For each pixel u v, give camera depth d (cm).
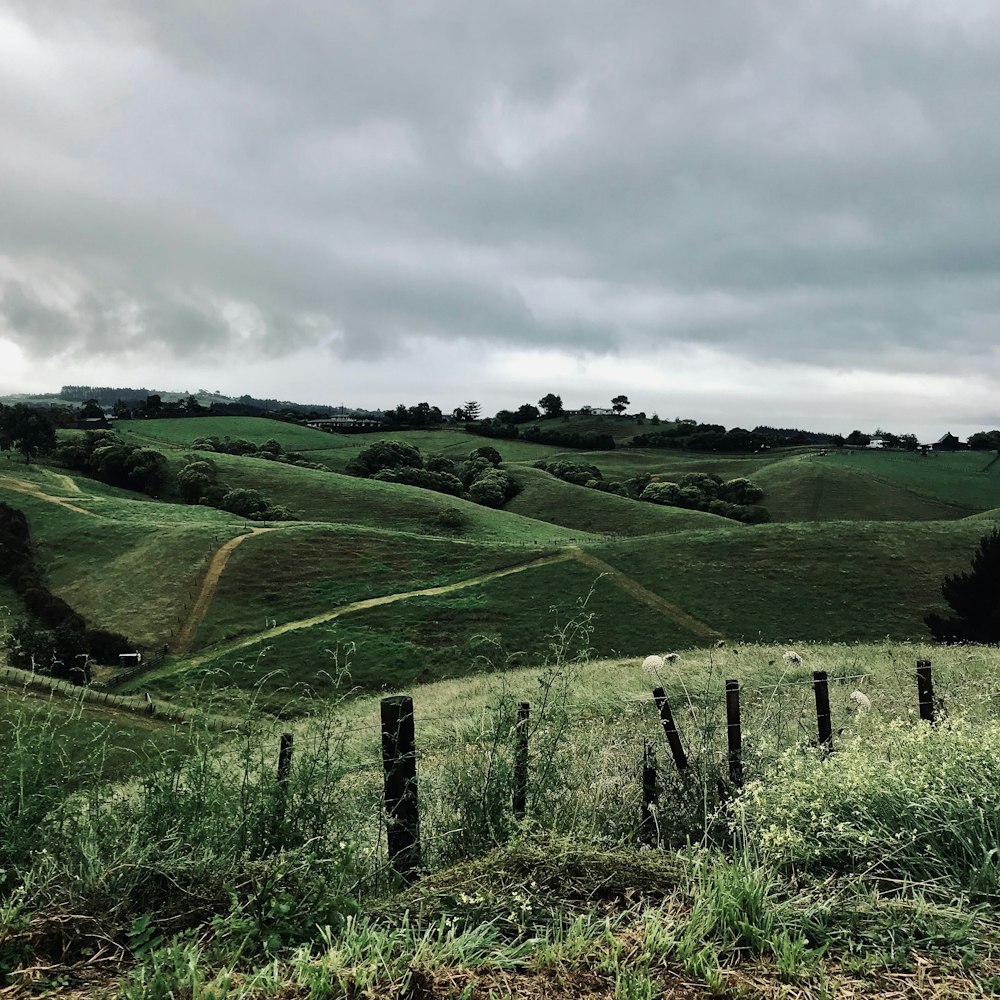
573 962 265
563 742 588
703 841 412
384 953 266
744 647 2461
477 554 6606
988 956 271
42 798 362
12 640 2939
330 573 6122
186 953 257
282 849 369
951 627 3366
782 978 260
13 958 273
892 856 342
